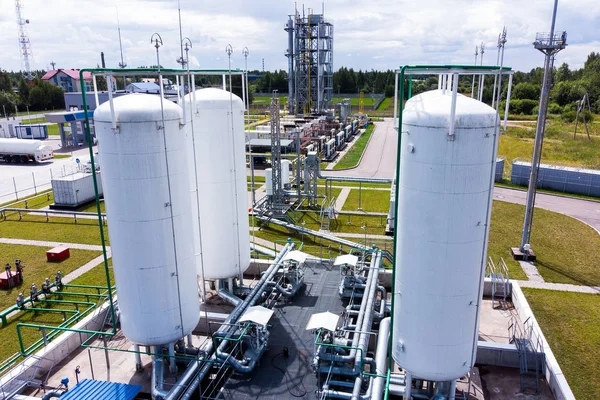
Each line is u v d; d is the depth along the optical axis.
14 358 16.00
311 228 32.50
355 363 13.98
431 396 13.70
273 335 16.66
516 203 39.09
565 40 23.39
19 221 34.69
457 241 11.81
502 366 16.23
